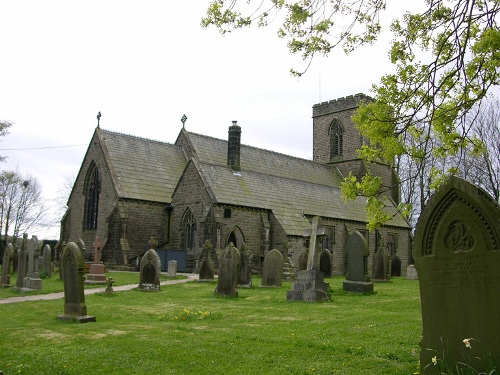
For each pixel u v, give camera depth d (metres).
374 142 9.83
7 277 25.78
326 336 10.58
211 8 9.18
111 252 39.12
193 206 38.56
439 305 7.26
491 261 6.77
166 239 41.69
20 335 11.37
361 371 7.81
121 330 11.83
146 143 46.28
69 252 13.82
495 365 6.51
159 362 8.63
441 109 9.41
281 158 53.88
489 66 8.85
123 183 40.78
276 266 25.16
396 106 9.53
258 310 15.59
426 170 41.94
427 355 7.27
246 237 37.88
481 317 6.82
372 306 16.38
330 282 28.64
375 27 9.51
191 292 22.22
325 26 9.41
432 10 9.15
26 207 73.38
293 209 41.84
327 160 63.03
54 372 8.21
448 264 7.21
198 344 9.92
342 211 47.59
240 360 8.67
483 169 37.84
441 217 7.35
